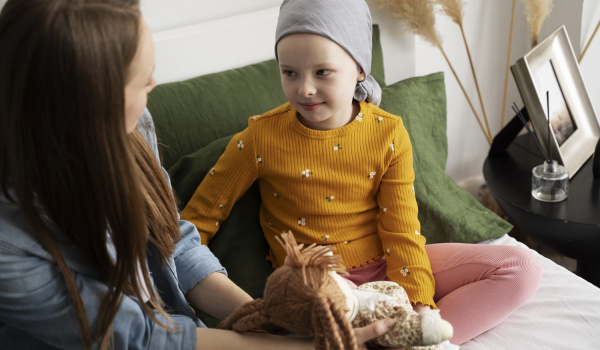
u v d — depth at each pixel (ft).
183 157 4.39
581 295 4.20
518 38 7.04
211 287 3.50
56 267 2.74
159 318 3.08
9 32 2.33
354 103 4.36
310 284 2.59
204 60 4.95
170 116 4.51
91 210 2.59
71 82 2.32
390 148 4.23
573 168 5.54
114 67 2.37
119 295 2.77
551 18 6.73
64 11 2.29
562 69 5.66
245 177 4.27
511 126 5.75
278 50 3.84
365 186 4.28
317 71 3.78
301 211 4.28
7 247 2.63
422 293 4.03
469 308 4.01
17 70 2.31
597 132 5.87
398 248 4.18
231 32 4.99
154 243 3.24
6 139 2.45
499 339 3.95
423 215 4.88
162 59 4.77
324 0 3.75
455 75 6.35
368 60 4.09
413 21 5.68
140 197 2.67
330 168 4.20
